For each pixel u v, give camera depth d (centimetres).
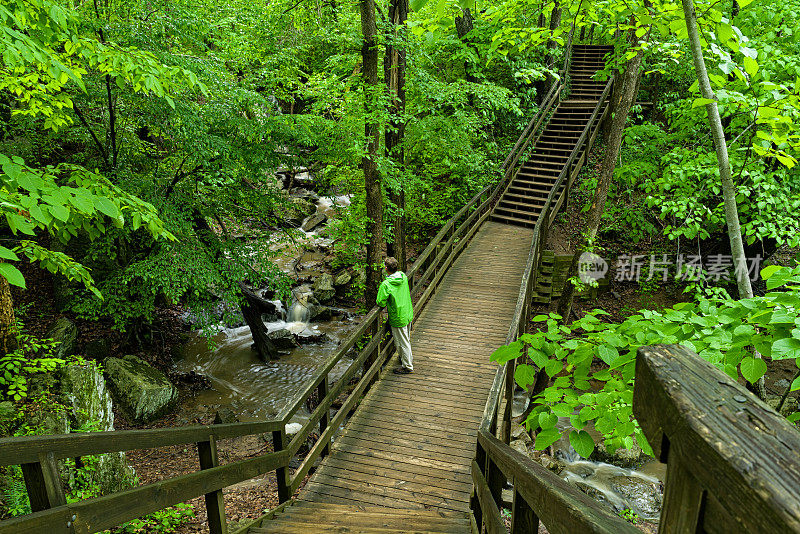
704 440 51
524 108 1744
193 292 1072
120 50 450
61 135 913
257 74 1045
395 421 600
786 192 691
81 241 1167
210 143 827
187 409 1037
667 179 759
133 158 999
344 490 485
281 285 1079
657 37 857
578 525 83
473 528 351
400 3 1110
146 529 536
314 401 1068
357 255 1569
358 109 1002
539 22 1584
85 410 730
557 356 235
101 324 1182
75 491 552
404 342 692
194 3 895
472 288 983
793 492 40
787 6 638
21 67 395
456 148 1375
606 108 1608
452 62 1709
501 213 1412
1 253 213
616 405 222
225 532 306
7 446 146
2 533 141
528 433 888
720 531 50
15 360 643
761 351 199
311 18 1150
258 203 1066
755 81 542
